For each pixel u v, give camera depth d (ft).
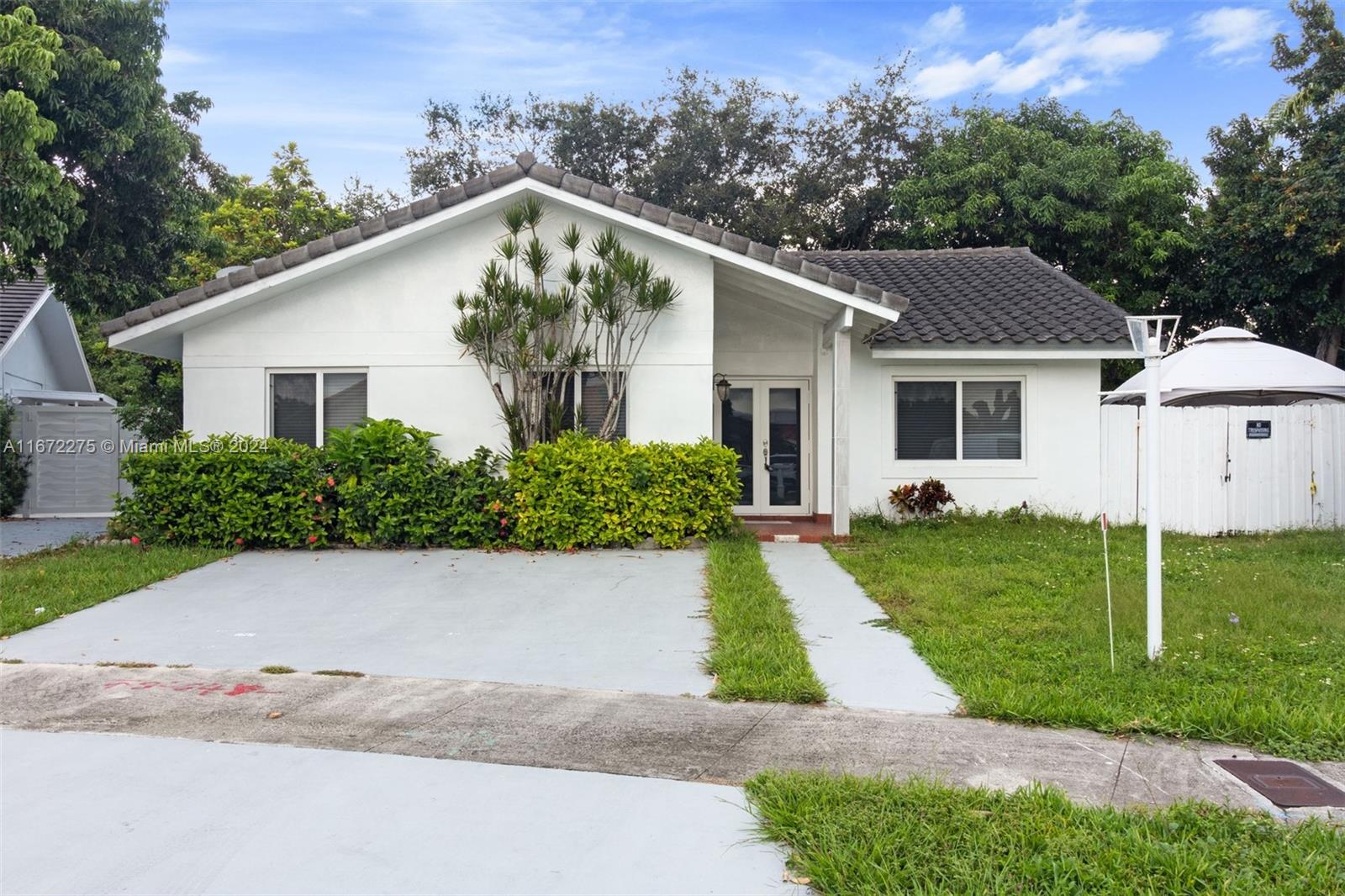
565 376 39.83
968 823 13.42
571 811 14.12
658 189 95.04
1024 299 50.06
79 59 43.91
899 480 47.60
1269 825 13.50
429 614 27.45
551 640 24.54
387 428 38.19
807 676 20.58
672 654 23.17
